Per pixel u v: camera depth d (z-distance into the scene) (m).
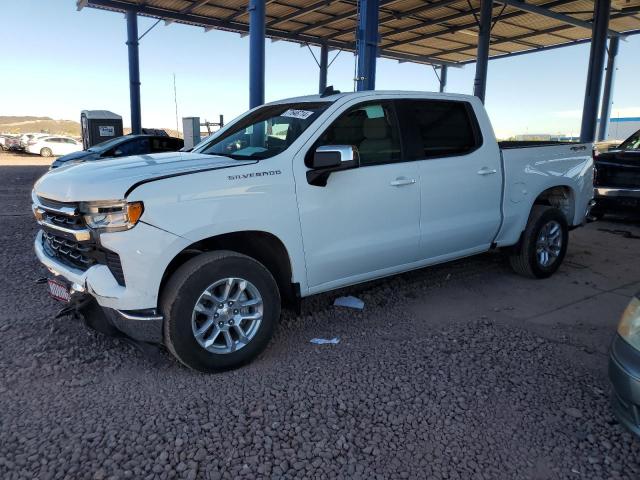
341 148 3.56
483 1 18.47
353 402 3.13
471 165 4.83
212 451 2.65
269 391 3.25
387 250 4.31
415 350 3.88
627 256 6.89
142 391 3.24
